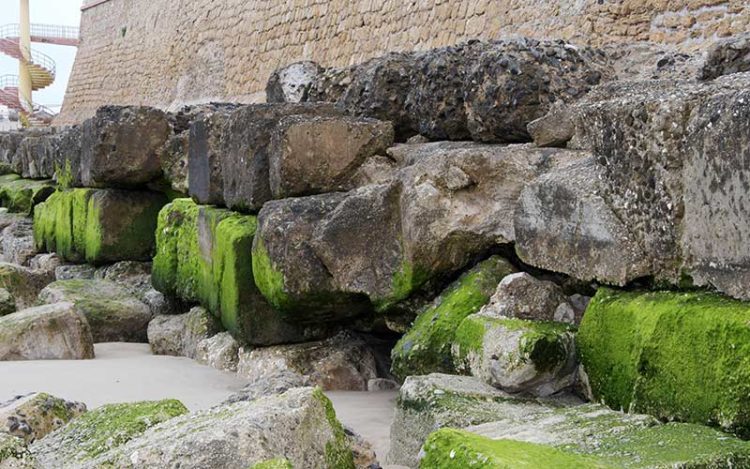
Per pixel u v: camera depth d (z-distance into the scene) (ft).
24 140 49.52
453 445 8.71
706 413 9.86
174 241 24.20
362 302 16.71
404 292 15.60
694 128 10.75
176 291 23.95
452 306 14.35
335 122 17.51
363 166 17.67
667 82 14.94
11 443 10.65
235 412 10.89
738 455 8.77
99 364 20.34
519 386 12.23
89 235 30.14
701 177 10.66
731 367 9.55
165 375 19.04
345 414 15.21
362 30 56.70
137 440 10.91
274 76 26.61
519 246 14.21
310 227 16.49
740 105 9.98
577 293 13.69
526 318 13.44
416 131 19.15
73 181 33.76
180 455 9.84
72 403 14.40
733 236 10.19
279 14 67.05
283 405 10.78
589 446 9.48
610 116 12.12
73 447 12.09
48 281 29.86
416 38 50.88
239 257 18.58
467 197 15.10
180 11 84.23
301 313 17.15
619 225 12.05
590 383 11.96
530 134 15.37
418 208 15.15
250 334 18.45
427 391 12.21
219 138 21.74
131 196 29.14
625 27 34.40
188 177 24.29
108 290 26.25
